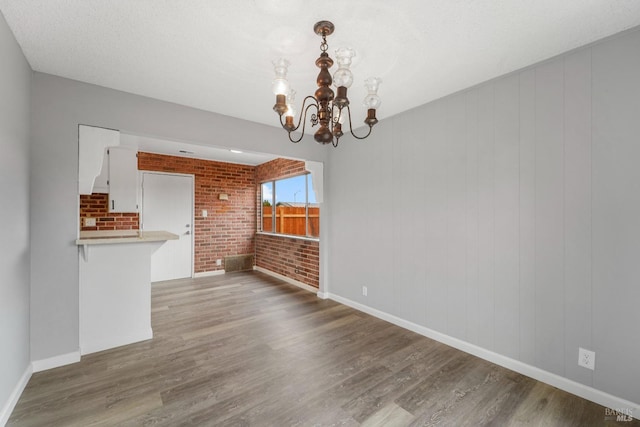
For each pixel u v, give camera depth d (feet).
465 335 7.80
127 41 5.58
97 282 7.76
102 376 6.54
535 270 6.48
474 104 7.52
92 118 7.39
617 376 5.43
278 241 16.43
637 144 5.19
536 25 5.04
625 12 4.70
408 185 9.21
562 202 6.08
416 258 9.00
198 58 6.16
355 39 5.41
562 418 5.28
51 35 5.40
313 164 12.07
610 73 5.46
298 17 4.78
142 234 9.84
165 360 7.27
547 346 6.32
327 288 12.60
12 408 5.33
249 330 9.17
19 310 5.85
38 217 6.71
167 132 8.45
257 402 5.66
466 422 5.18
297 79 7.04
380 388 6.15
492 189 7.20
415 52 5.88
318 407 5.54
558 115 6.12
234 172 18.02
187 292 13.47
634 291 5.24
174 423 5.08
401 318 9.50
